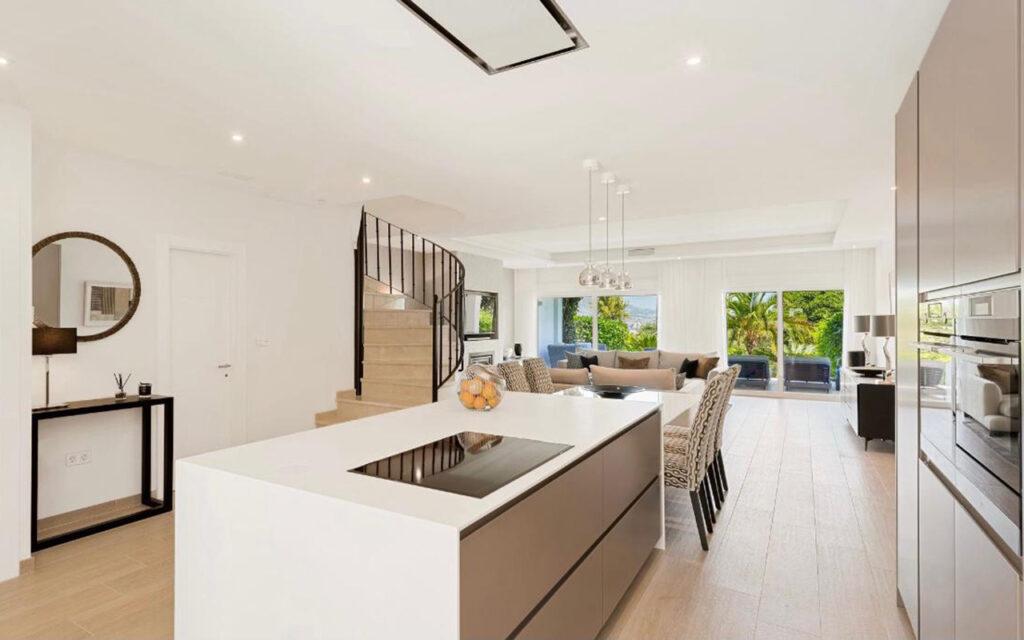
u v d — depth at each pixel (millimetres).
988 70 1349
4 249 2750
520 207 5270
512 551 1500
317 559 1461
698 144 3389
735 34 2100
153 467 3975
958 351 1575
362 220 6199
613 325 10992
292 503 1504
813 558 2955
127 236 3840
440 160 3727
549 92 2623
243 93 2629
